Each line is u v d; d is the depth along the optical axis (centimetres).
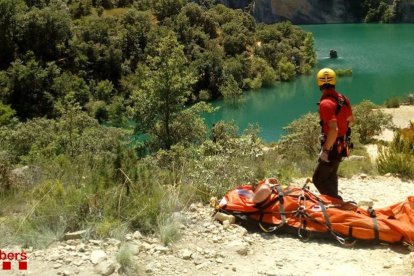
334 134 536
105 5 9069
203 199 621
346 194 747
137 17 8169
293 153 1453
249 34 9450
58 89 6116
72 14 8469
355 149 1545
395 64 8731
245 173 680
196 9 8950
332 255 473
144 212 523
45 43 6894
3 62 6681
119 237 486
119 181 581
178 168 836
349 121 561
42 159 862
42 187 599
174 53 2814
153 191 571
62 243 474
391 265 448
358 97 6406
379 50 10412
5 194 637
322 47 11112
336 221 509
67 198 538
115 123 5497
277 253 478
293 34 9988
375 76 7775
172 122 2812
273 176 760
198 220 551
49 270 419
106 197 539
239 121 5572
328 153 551
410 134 1140
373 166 1009
